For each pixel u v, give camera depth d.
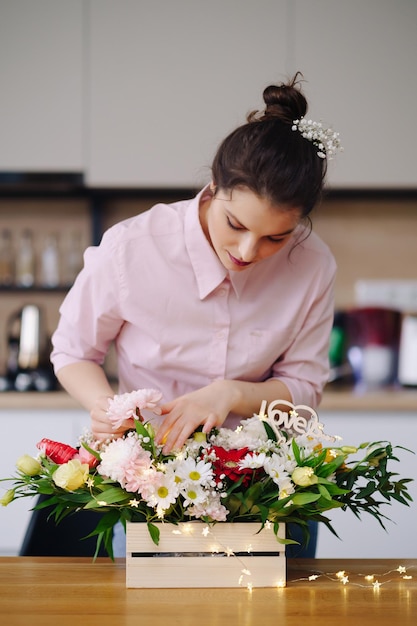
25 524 2.87
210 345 1.67
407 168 3.19
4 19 3.14
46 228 3.59
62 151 3.17
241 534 1.27
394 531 2.83
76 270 3.50
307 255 1.68
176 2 3.15
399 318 3.46
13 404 2.92
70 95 3.16
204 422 1.38
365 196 3.49
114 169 3.18
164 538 1.26
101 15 3.15
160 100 3.17
